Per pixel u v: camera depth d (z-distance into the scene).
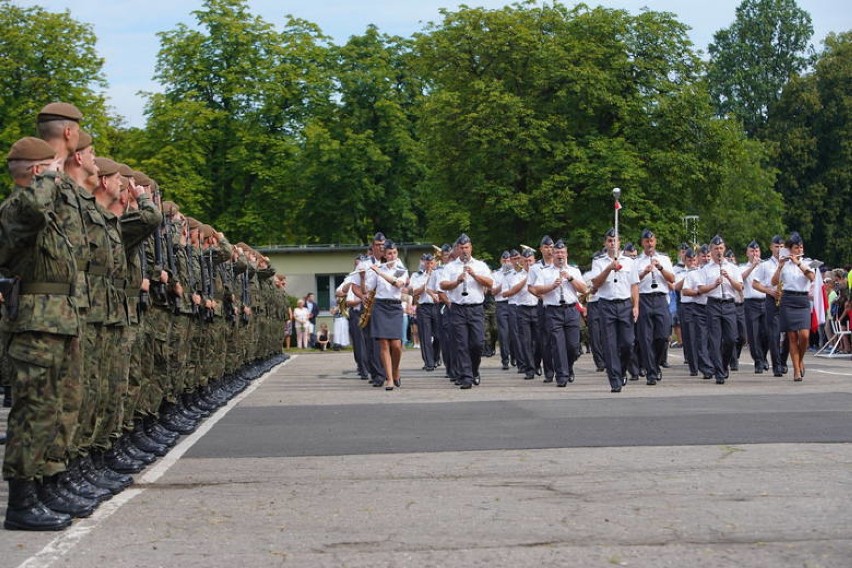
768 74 97.69
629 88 55.34
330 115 63.09
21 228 8.05
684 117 55.72
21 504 8.14
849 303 30.92
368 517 8.32
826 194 84.44
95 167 9.78
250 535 7.76
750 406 15.84
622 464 10.59
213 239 16.88
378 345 22.27
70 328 8.27
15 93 52.53
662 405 16.27
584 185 53.50
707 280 21.52
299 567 6.79
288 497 9.24
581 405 16.55
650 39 55.78
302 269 60.66
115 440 10.75
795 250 21.09
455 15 55.69
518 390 20.23
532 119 52.78
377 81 62.59
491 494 9.18
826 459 10.71
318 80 62.66
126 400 11.15
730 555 6.92
